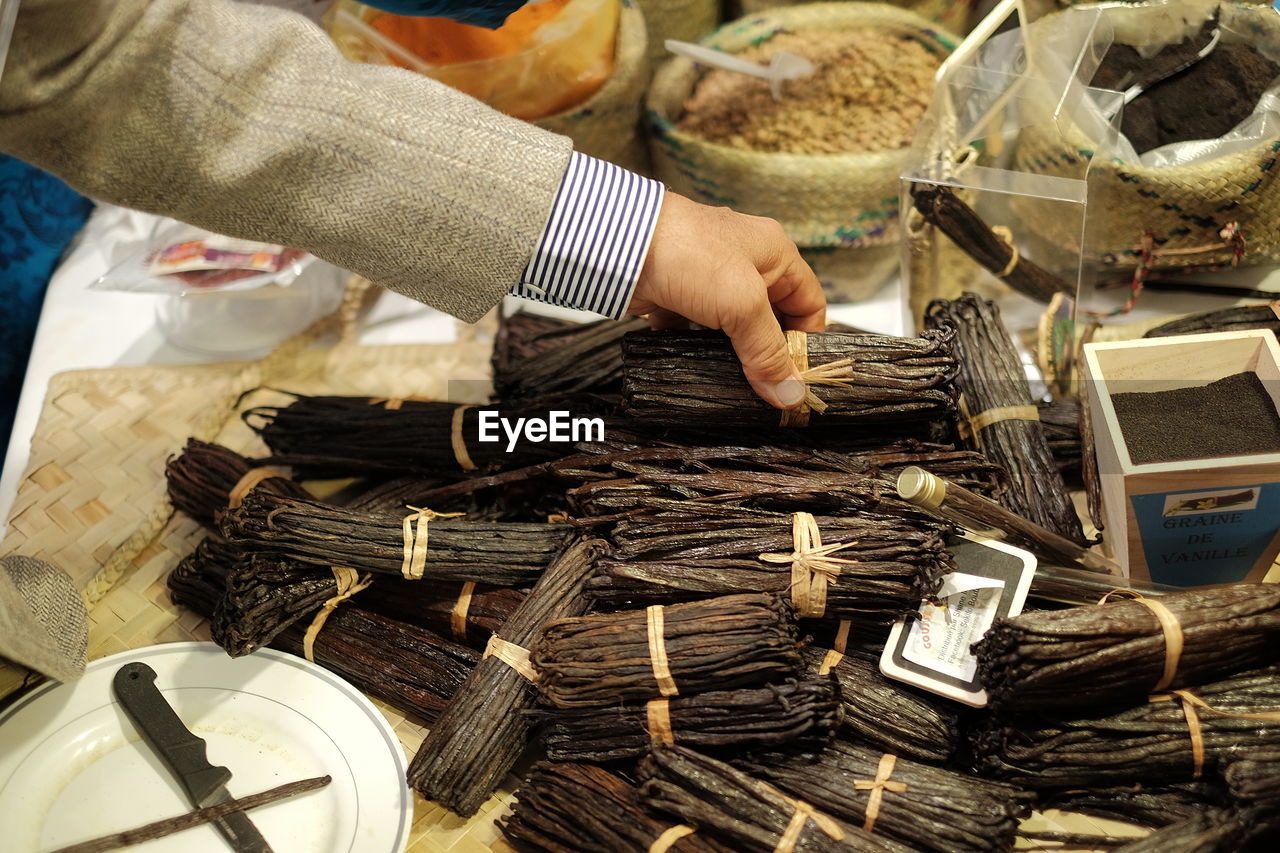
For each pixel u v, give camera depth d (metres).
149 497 0.72
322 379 0.80
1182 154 0.72
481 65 0.78
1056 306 0.71
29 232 0.88
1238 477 0.56
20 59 0.50
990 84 0.68
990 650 0.53
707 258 0.57
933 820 0.51
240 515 0.61
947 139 0.69
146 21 0.52
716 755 0.54
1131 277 0.78
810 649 0.58
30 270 0.89
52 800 0.56
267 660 0.61
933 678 0.54
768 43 0.89
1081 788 0.54
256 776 0.57
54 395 0.79
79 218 0.92
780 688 0.53
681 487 0.59
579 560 0.59
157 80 0.53
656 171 0.86
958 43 0.87
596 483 0.60
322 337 0.84
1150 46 0.77
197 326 0.82
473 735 0.56
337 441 0.72
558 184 0.56
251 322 0.82
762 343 0.58
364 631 0.62
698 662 0.53
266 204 0.56
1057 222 0.69
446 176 0.55
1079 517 0.65
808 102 0.86
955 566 0.56
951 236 0.70
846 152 0.83
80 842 0.54
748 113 0.86
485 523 0.62
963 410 0.67
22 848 0.54
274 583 0.61
